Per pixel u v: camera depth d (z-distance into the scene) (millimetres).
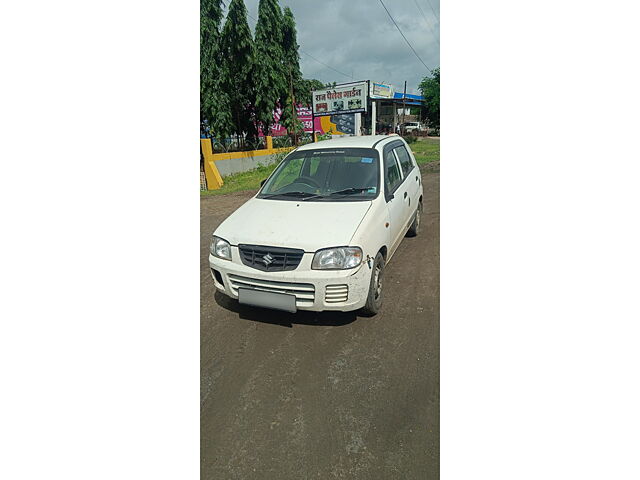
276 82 13141
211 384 2391
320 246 2736
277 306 2797
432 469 1806
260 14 12867
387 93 17828
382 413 2127
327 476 1794
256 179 10922
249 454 1924
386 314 3121
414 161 5152
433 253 4422
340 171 3645
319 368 2502
